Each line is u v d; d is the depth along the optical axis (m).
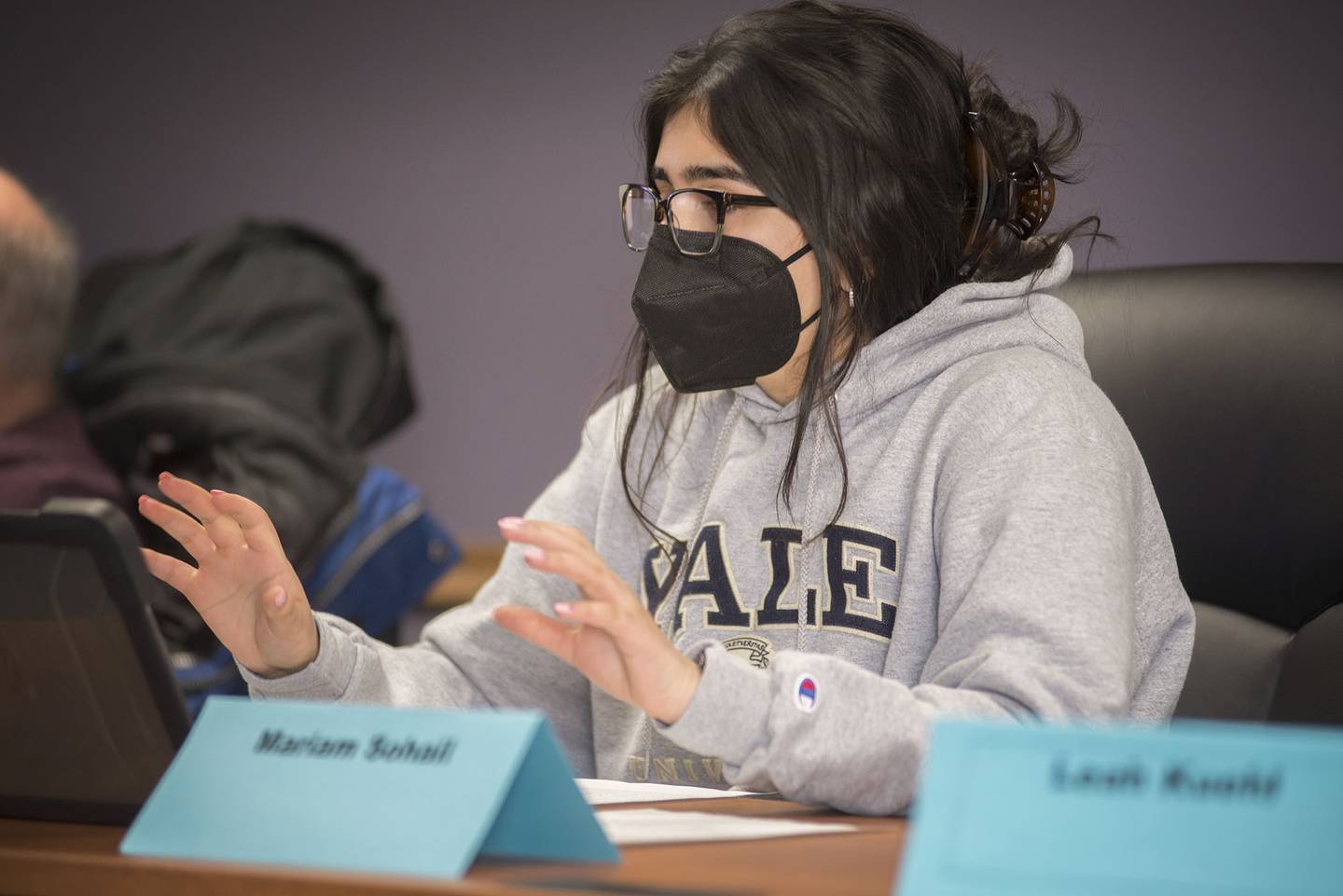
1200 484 3.88
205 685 5.98
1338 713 3.55
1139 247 7.74
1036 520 3.05
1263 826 1.64
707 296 3.51
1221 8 7.63
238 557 3.10
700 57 3.63
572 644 2.44
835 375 3.66
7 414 6.23
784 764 2.50
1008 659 2.79
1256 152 7.58
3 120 10.85
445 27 9.99
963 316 3.66
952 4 8.05
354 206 10.21
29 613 2.32
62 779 2.44
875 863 2.02
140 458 6.73
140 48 10.63
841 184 3.51
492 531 9.90
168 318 7.43
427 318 10.05
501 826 2.06
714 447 4.07
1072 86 7.89
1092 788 1.71
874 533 3.55
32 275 6.13
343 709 2.11
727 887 1.85
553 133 9.76
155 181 10.62
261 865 2.00
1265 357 3.85
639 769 3.84
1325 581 3.68
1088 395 3.41
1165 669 3.44
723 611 3.73
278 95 10.36
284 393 7.04
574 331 9.72
